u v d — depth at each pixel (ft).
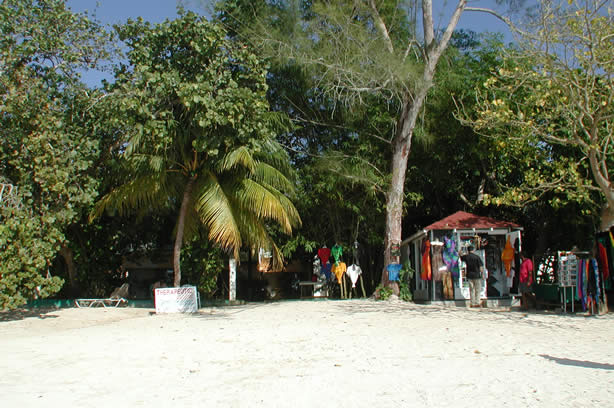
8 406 18.30
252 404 18.30
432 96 59.26
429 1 53.16
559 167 50.19
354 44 51.37
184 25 48.24
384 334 34.09
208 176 50.16
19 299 40.42
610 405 17.62
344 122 62.64
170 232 67.15
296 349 29.09
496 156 59.67
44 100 43.16
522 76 45.19
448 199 71.31
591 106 44.62
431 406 17.69
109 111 46.09
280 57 53.21
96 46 48.34
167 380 22.03
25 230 40.83
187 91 44.21
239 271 76.28
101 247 63.26
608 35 37.99
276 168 55.93
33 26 44.52
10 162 42.70
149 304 61.05
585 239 57.88
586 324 38.22
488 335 33.30
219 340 32.58
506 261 51.83
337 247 62.85
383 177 58.65
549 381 20.89
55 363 25.75
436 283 52.65
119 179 53.11
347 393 19.39
